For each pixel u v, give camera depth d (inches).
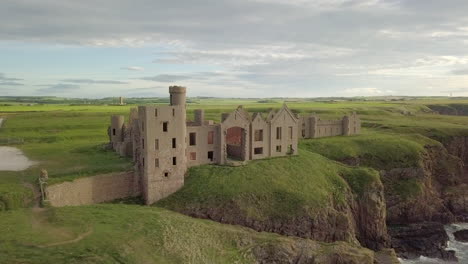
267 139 4173.2
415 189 4648.1
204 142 3823.8
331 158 4931.1
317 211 3358.8
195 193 3346.5
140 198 3353.8
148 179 3257.9
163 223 2593.5
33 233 2166.6
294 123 4350.4
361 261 2920.8
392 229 4192.9
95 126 6688.0
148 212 2795.3
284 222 3225.9
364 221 3873.0
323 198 3528.5
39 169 3363.7
